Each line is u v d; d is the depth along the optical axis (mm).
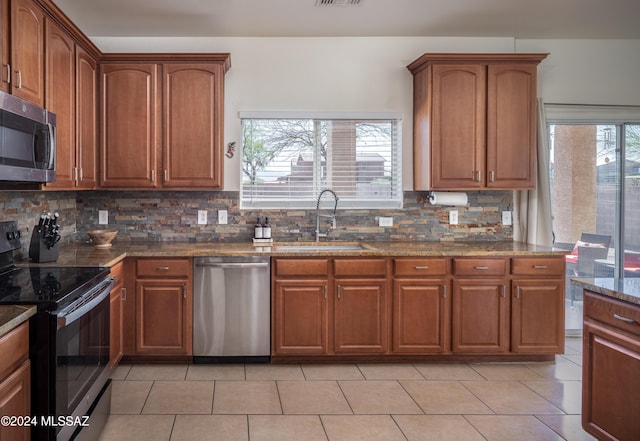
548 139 4242
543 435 2510
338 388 3094
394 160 4141
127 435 2453
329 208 4090
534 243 4094
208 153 3674
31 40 2498
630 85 4176
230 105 3992
